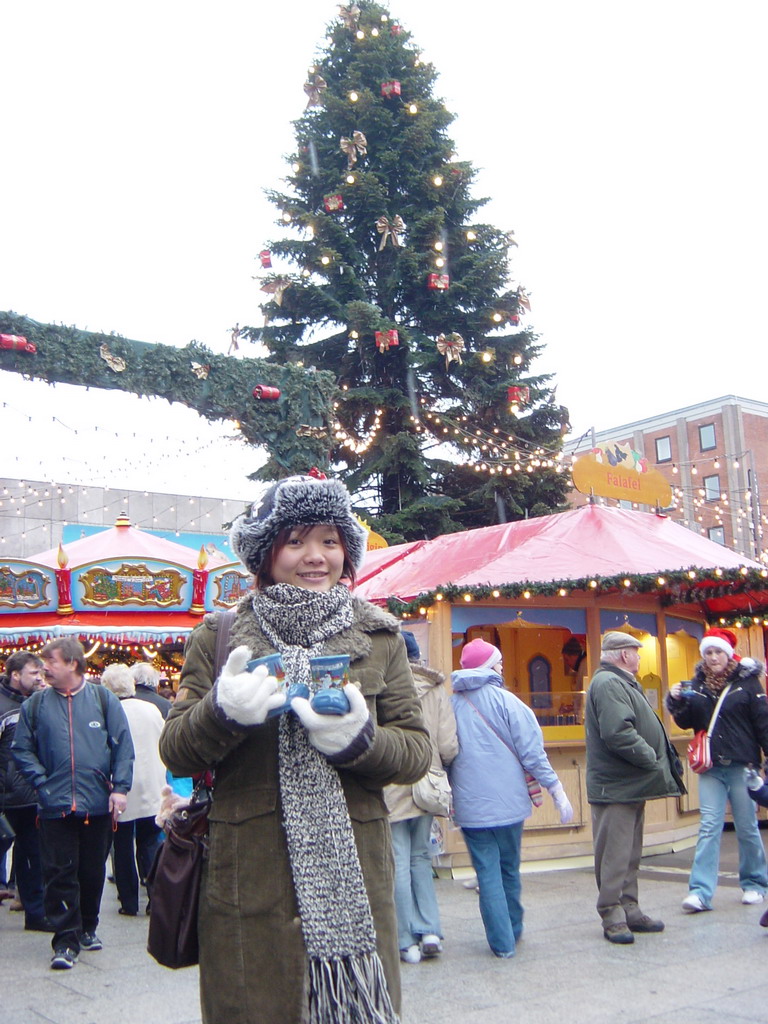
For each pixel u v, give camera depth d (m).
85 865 5.88
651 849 9.09
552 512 22.44
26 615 14.23
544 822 8.57
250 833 2.21
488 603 8.87
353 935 2.12
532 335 23.05
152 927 2.34
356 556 2.59
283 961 2.13
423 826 5.75
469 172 23.69
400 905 5.55
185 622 14.66
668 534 9.92
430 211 23.03
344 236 22.19
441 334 22.83
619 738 5.89
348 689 2.13
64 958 5.54
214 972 2.19
